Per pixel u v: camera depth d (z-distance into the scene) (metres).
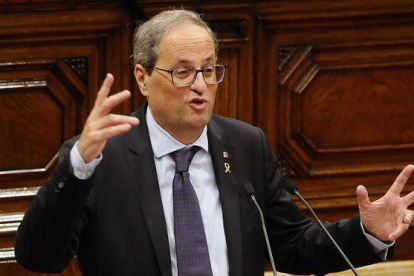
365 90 14.66
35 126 13.72
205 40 8.50
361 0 14.40
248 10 13.91
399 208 8.57
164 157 8.91
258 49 14.19
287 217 9.37
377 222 8.64
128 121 7.70
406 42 14.64
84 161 7.82
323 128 14.61
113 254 8.59
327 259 9.05
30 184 13.79
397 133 14.82
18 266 13.62
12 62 13.48
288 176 14.64
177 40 8.45
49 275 13.75
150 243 8.59
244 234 8.88
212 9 13.77
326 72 14.52
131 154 8.83
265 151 9.35
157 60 8.55
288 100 14.43
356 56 14.56
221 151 9.07
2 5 13.33
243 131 9.34
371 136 14.76
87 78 13.81
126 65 13.90
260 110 14.34
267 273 10.36
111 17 13.75
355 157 14.78
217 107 14.07
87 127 7.73
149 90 8.70
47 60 13.59
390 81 14.72
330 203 14.54
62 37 13.62
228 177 9.00
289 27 14.31
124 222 8.63
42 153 13.79
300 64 14.38
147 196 8.70
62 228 8.02
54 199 7.91
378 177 14.85
